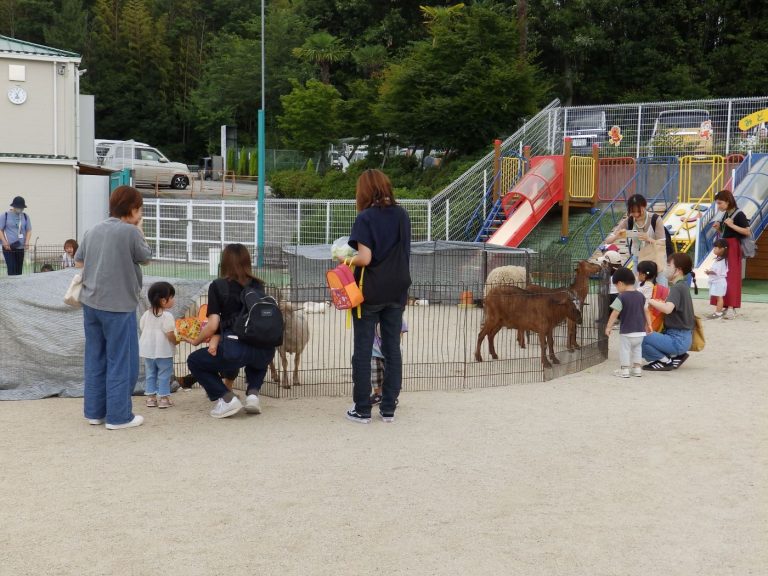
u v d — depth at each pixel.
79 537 4.51
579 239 21.03
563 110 26.55
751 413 7.28
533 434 6.62
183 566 4.15
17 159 25.44
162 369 7.45
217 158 47.56
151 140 60.50
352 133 32.31
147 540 4.47
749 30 37.53
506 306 9.07
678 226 18.23
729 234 12.87
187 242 24.20
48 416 7.20
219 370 7.14
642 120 25.47
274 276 15.36
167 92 61.62
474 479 5.50
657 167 22.27
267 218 23.36
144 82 60.69
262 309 6.95
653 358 9.27
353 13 46.97
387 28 42.75
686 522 4.76
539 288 9.41
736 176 19.16
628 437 6.52
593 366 9.65
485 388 8.40
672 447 6.25
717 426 6.85
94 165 28.28
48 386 8.17
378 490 5.28
